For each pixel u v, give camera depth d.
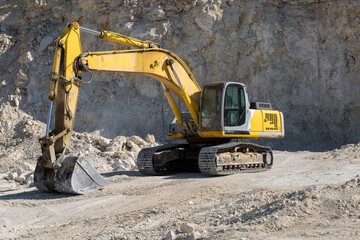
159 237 6.23
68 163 11.01
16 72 26.86
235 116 13.93
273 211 6.33
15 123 25.11
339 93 26.31
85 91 26.20
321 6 27.34
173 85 13.78
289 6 27.77
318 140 26.31
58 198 10.84
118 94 26.47
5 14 28.64
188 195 10.03
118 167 17.75
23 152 21.83
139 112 26.03
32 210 9.82
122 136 22.75
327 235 5.12
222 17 27.28
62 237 7.27
